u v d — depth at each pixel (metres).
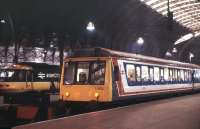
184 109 20.31
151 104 23.58
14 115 22.94
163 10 65.56
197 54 108.69
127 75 23.73
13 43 45.16
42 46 49.62
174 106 22.16
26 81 34.94
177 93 35.59
